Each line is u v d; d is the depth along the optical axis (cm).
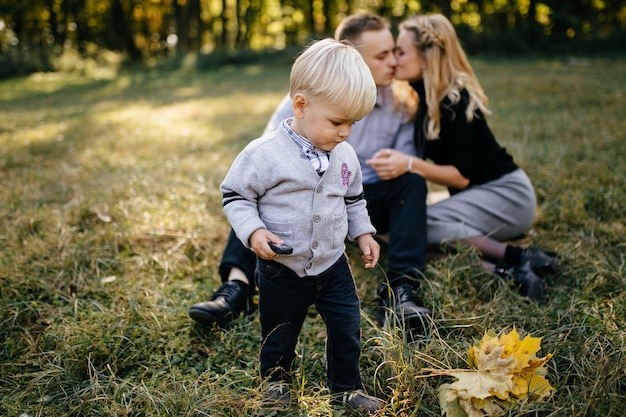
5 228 355
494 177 322
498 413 190
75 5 3072
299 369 226
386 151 294
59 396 215
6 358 239
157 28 3400
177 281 305
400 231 284
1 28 2617
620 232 334
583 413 184
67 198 419
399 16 2467
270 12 3316
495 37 1884
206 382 213
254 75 1766
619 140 540
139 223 364
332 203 194
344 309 202
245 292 278
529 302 270
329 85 177
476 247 309
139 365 234
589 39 1805
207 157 546
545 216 369
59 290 285
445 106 303
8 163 527
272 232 193
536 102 795
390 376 216
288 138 190
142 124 762
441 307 256
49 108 1016
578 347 220
